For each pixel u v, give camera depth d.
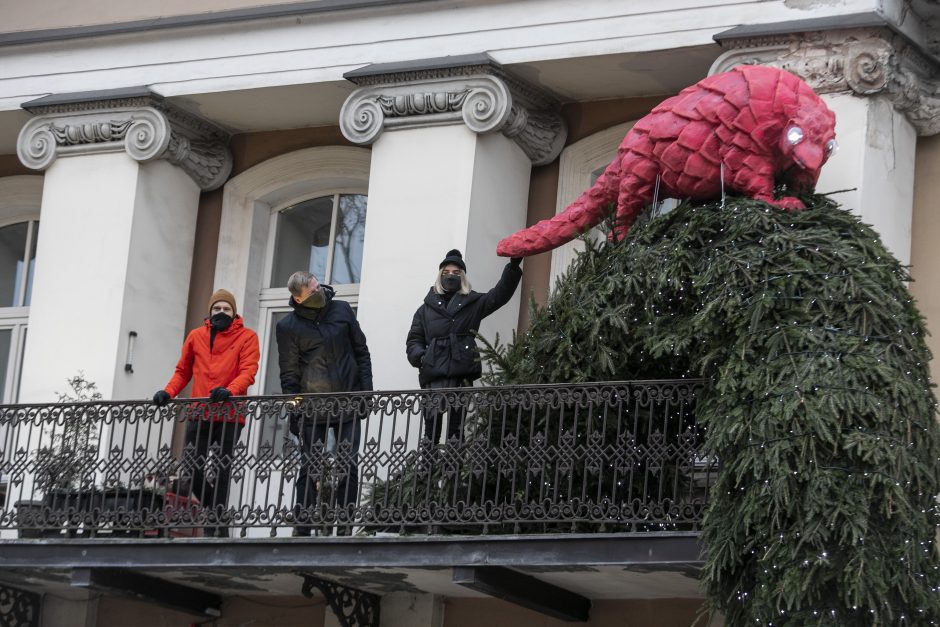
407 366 15.81
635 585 14.30
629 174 14.05
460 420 14.50
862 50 14.59
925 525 12.60
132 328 17.14
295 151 17.72
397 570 14.41
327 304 15.12
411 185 16.14
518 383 14.20
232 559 14.59
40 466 15.57
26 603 16.67
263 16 17.00
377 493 14.59
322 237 17.83
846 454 12.48
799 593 12.27
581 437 14.13
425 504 14.17
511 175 16.31
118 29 17.53
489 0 16.19
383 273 16.06
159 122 17.27
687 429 13.48
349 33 16.72
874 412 12.52
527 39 16.00
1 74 18.05
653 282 13.55
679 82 16.05
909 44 14.83
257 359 15.52
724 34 14.96
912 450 12.62
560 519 13.66
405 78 16.30
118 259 17.16
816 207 13.50
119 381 16.98
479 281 15.94
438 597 15.49
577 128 16.55
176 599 15.85
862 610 12.33
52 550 15.23
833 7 14.84
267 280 17.88
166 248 17.53
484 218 16.03
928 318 14.90
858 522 12.25
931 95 15.11
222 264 17.77
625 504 13.52
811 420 12.49
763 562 12.45
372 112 16.34
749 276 13.05
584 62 15.87
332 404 14.73
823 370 12.65
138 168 17.30
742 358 12.88
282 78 16.91
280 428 17.20
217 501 15.23
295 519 14.59
